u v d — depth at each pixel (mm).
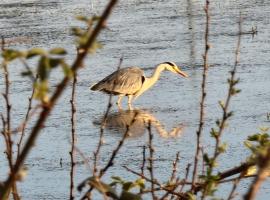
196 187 4613
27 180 12914
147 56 23656
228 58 22516
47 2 36406
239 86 19359
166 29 27641
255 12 30047
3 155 14406
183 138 15266
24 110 18047
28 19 31391
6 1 37719
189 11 31203
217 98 18500
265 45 24016
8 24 30328
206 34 5305
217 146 4512
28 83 20766
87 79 21578
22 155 2461
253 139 4516
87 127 16781
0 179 12695
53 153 14672
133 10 32656
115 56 23969
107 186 3555
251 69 21078
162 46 24891
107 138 15703
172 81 21016
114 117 17453
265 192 11203
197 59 22797
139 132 15992
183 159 13555
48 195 12125
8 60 2896
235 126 15703
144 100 19266
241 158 13352
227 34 26047
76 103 19156
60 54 2734
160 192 10000
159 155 13938
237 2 32781
